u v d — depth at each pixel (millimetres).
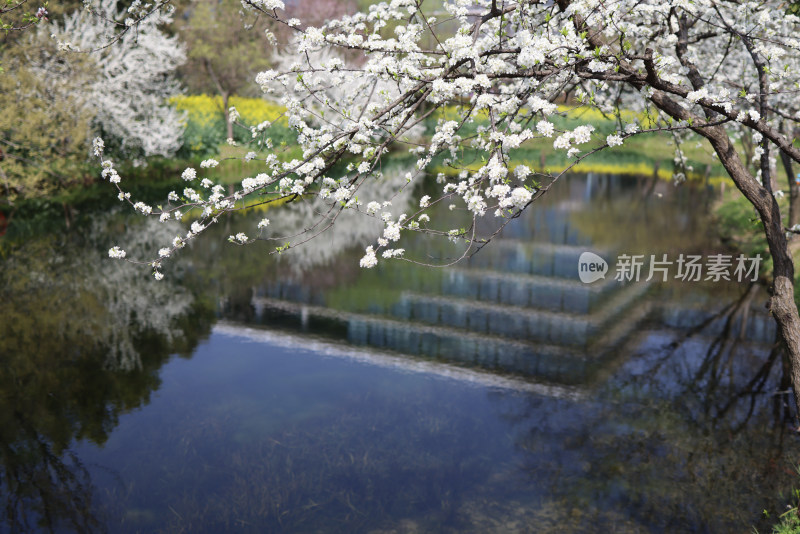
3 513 4629
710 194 16844
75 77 16656
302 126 3840
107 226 13695
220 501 4777
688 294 9695
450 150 4137
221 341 7910
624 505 4793
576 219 14461
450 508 4707
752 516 4676
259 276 10672
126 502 4777
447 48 3529
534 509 4723
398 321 8641
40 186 16016
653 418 6117
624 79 3705
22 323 8414
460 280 10477
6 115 14688
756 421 6098
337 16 23438
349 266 11266
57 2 16656
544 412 6211
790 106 7969
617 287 10109
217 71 22594
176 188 17312
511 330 8367
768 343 7961
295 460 5320
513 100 3359
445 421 5988
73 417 6055
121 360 7316
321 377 6906
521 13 3984
